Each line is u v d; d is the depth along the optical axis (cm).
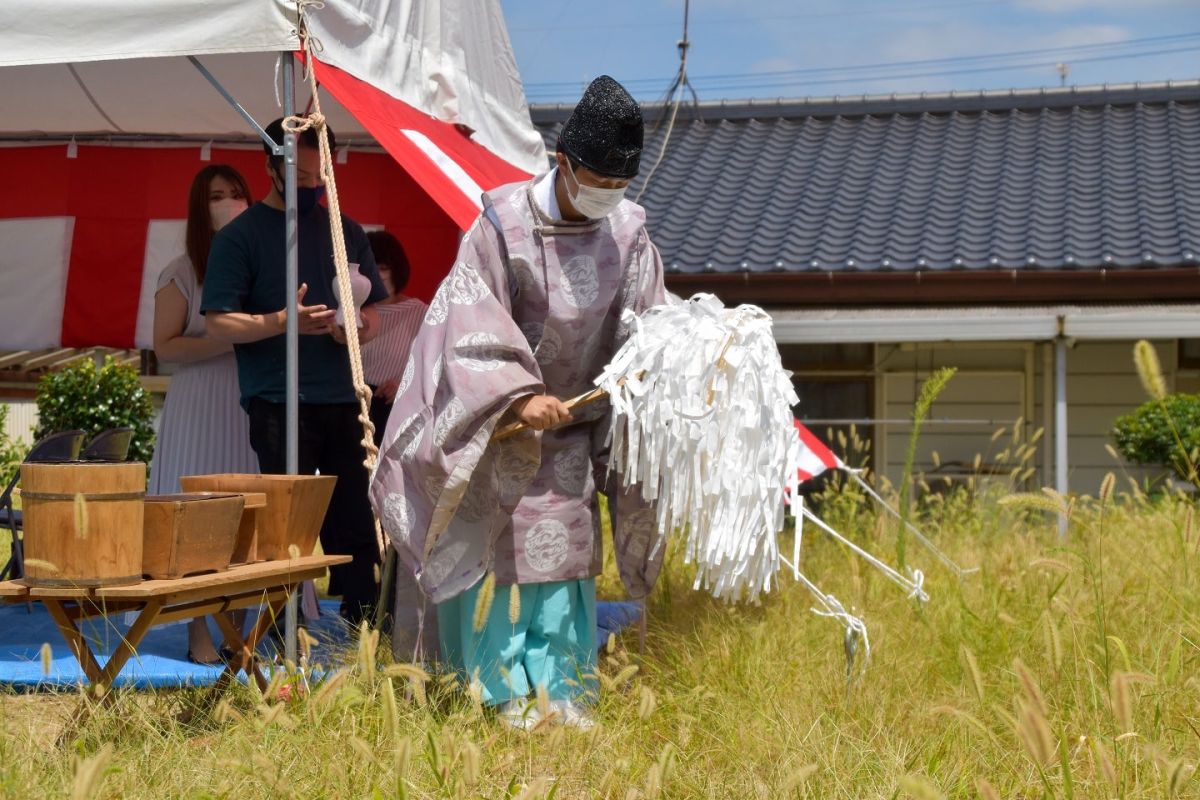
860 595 534
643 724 350
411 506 365
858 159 1363
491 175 584
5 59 406
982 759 324
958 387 1145
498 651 373
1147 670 379
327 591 597
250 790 285
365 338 493
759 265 1099
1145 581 512
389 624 471
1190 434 1002
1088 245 1098
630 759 315
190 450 496
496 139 664
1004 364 1138
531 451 370
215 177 502
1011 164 1312
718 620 489
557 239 373
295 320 420
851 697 383
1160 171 1255
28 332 802
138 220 791
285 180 427
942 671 423
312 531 379
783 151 1402
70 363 1495
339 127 716
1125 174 1257
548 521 380
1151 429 1029
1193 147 1302
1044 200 1211
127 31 413
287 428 420
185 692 379
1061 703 354
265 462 466
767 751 336
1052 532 725
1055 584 497
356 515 492
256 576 346
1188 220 1130
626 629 491
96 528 309
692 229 1202
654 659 439
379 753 301
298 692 346
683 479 365
